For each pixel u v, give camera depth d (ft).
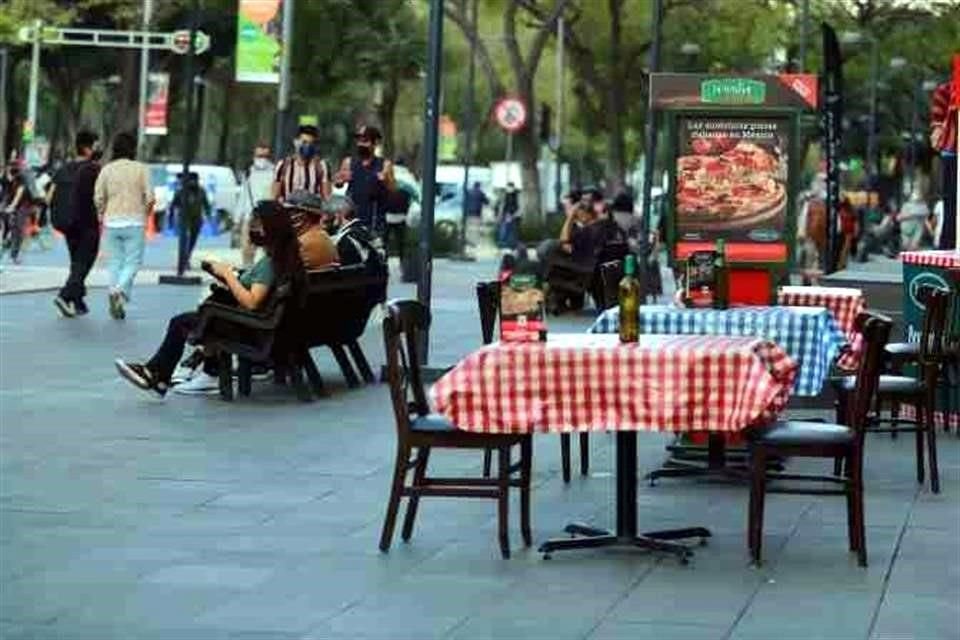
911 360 60.23
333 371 84.12
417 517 49.14
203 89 325.62
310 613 38.32
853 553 44.73
